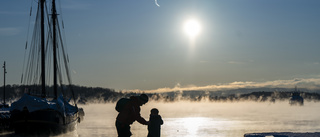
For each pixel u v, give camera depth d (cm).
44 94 4959
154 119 1520
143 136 4291
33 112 4016
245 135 1628
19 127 4034
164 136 4481
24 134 4059
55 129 4169
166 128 5988
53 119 4125
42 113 4038
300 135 1591
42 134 4084
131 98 1283
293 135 1590
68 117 4706
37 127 4028
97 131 5075
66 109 4775
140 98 1284
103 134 4622
